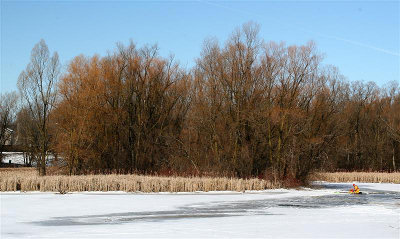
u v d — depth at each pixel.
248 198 34.34
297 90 47.56
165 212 25.81
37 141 56.31
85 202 30.28
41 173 50.59
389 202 32.16
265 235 18.19
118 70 56.56
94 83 53.06
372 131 81.62
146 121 56.84
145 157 55.69
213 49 50.28
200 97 50.41
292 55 47.78
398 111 79.25
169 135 55.31
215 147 48.84
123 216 24.09
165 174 49.56
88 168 52.81
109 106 56.19
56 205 28.52
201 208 27.75
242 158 47.38
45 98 52.84
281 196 36.44
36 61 52.94
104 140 54.91
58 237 17.67
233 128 48.03
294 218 23.42
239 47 48.94
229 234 18.38
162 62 58.25
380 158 77.94
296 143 46.97
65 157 51.19
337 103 53.72
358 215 24.67
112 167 54.44
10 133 87.44
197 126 50.94
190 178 41.47
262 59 48.72
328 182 57.72
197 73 52.06
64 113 51.94
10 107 86.56
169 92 58.28
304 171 47.06
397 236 18.14
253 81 48.66
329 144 50.06
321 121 48.97
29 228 20.03
